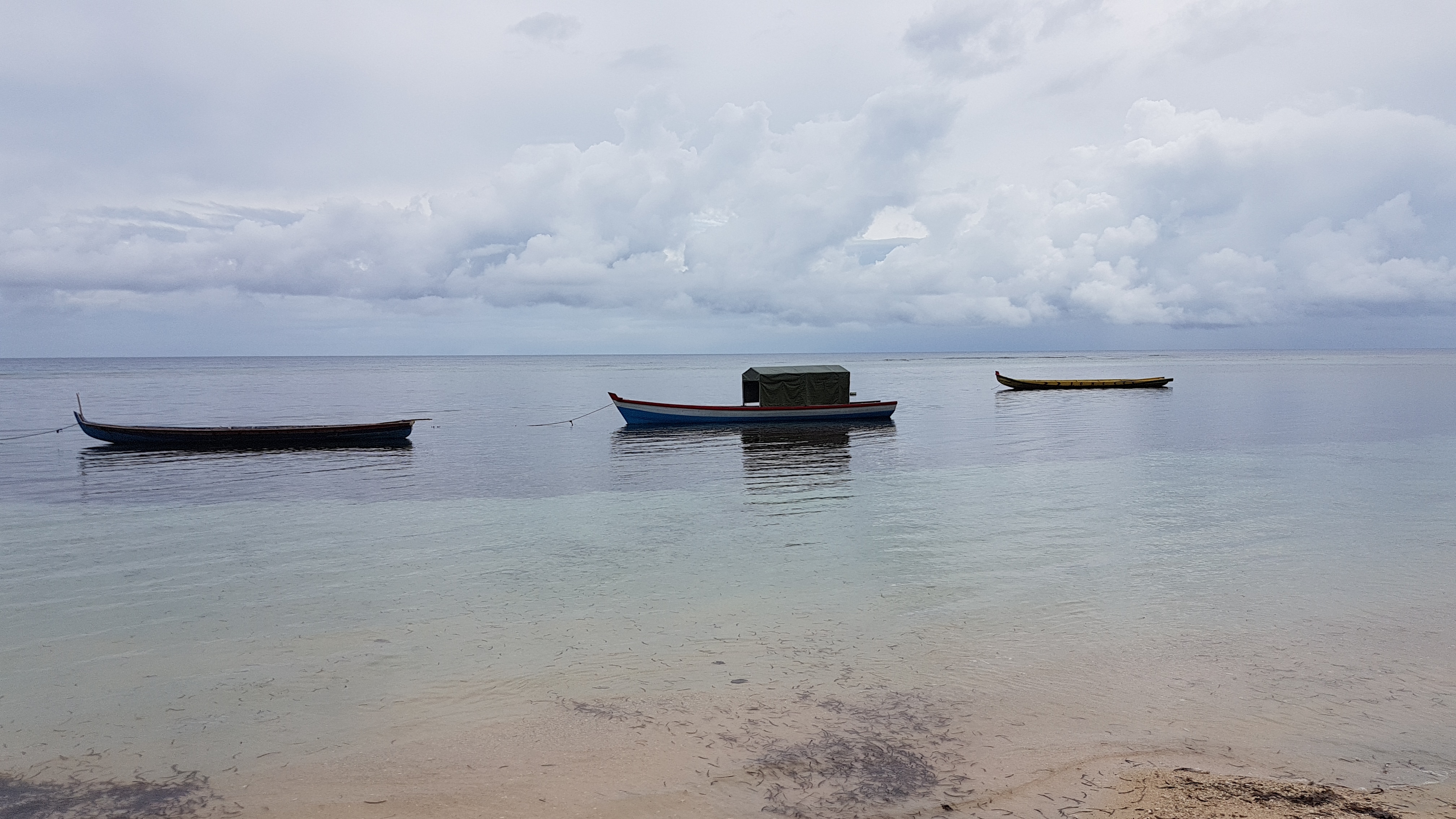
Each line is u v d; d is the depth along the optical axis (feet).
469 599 45.24
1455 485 80.64
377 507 75.41
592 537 61.57
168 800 24.73
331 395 269.23
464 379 416.05
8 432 147.64
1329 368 467.93
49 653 37.45
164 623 41.65
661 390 301.84
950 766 25.93
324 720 30.01
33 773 26.48
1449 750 26.86
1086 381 270.67
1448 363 571.28
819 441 128.57
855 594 45.29
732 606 43.32
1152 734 28.17
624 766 26.13
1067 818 22.80
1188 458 103.91
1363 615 40.93
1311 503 71.97
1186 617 40.88
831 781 25.08
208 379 410.93
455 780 25.54
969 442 124.57
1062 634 38.50
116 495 82.64
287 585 48.62
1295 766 25.88
